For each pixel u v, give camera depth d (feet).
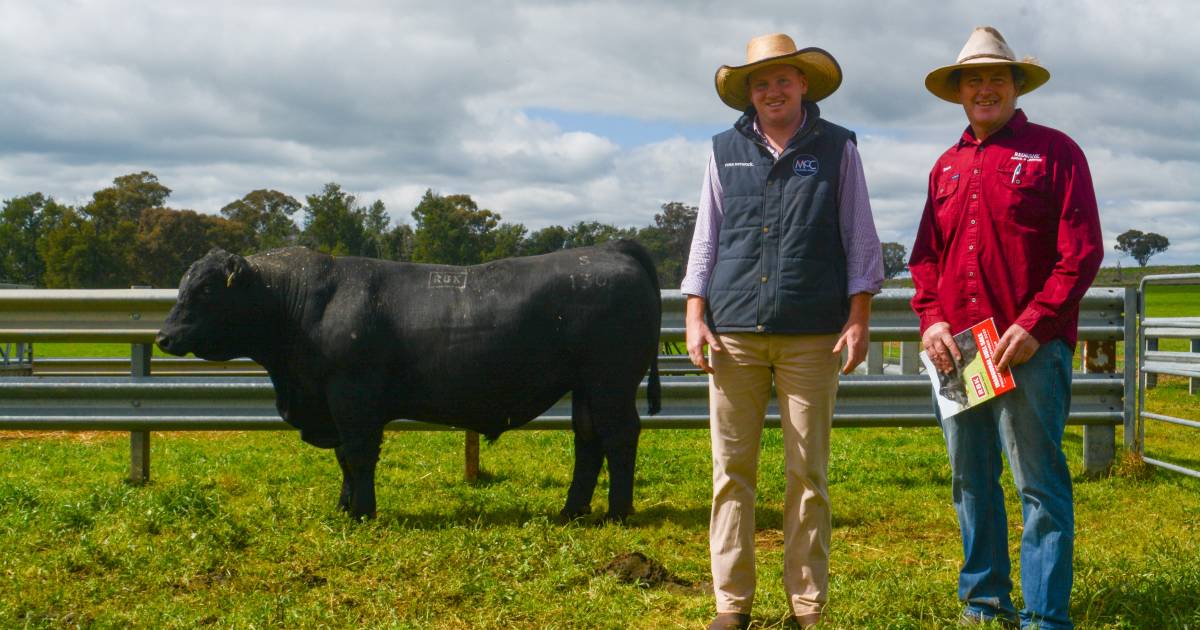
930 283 13.51
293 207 278.05
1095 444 25.48
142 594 15.47
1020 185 12.39
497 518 20.71
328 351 19.65
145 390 24.27
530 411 20.58
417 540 18.15
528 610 14.52
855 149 13.26
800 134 13.15
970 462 13.19
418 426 24.82
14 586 15.57
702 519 20.97
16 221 276.00
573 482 20.74
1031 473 12.48
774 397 25.34
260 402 24.44
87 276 236.22
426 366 19.79
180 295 20.08
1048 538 12.44
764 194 13.10
